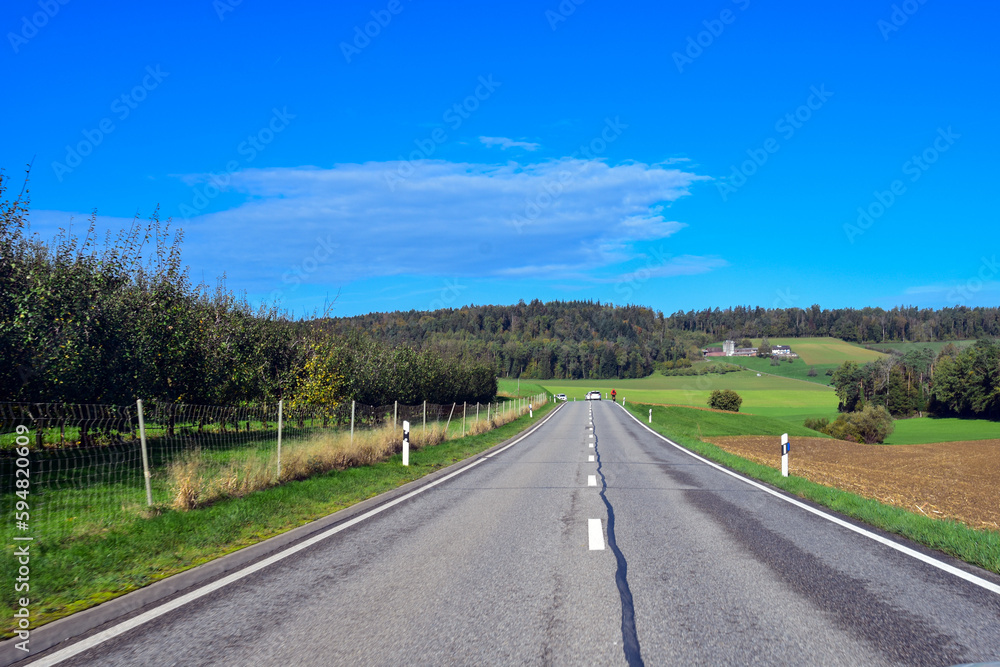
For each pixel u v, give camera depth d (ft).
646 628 13.78
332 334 86.94
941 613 14.67
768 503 31.65
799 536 23.54
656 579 17.71
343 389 84.43
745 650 12.51
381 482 40.34
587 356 495.82
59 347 40.70
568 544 22.29
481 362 224.94
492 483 40.04
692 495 34.55
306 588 17.07
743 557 20.27
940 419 267.80
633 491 36.19
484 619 14.44
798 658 12.09
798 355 488.02
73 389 42.65
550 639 13.17
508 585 17.20
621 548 21.61
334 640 13.20
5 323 37.22
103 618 14.71
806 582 17.34
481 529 25.11
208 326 61.57
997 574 18.15
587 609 15.12
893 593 16.28
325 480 38.52
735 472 46.96
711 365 494.59
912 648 12.57
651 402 310.65
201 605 15.65
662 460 56.65
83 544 21.54
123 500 29.68
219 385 59.93
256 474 35.24
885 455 117.50
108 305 46.29
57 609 15.42
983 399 249.96
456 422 108.37
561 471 47.24
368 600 15.93
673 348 507.30
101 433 46.39
